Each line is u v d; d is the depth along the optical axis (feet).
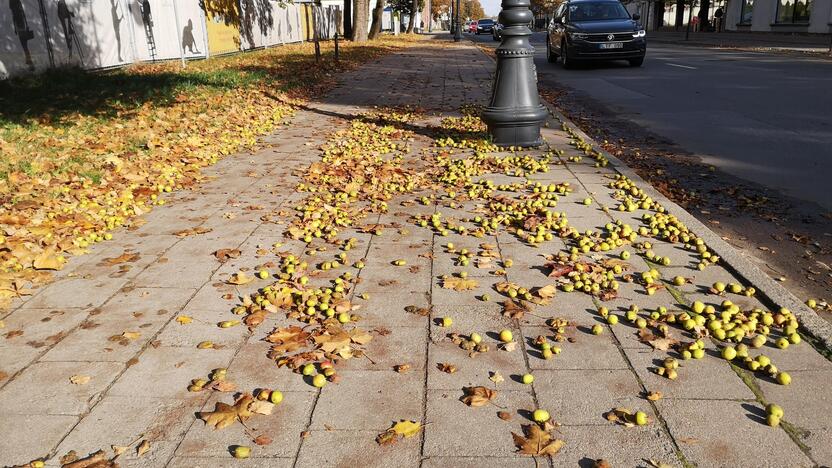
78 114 33.55
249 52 88.94
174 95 41.16
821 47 85.61
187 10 71.15
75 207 19.13
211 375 10.38
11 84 41.70
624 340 11.35
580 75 59.72
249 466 8.23
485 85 52.95
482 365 10.59
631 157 27.20
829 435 8.73
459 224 17.89
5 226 16.94
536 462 8.25
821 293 14.16
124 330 11.87
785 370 10.35
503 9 26.40
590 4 68.03
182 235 17.12
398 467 8.20
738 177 23.49
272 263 15.08
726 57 72.59
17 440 8.78
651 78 53.67
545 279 14.06
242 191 21.54
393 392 9.83
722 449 8.48
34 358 10.93
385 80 57.62
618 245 15.99
